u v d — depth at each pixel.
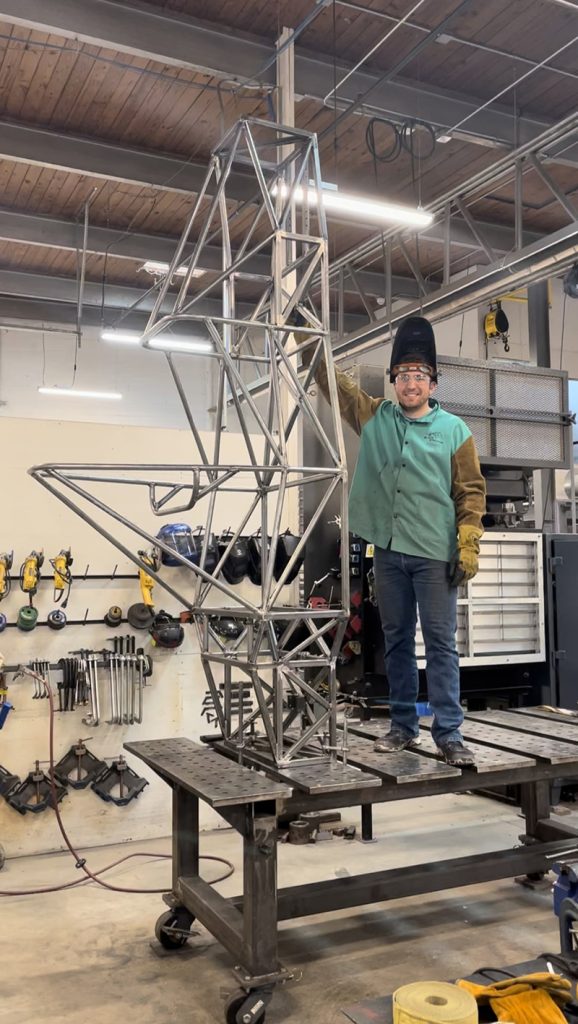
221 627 4.57
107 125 6.93
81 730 4.41
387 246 8.32
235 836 4.50
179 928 3.08
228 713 3.27
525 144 6.26
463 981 2.32
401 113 6.18
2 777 4.16
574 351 9.37
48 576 4.39
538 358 8.38
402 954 3.03
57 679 4.36
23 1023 2.54
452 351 9.77
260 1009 2.47
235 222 8.62
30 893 3.67
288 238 2.97
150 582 4.46
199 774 2.76
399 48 5.93
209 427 12.68
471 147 7.24
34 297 10.48
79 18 5.09
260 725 4.67
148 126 6.93
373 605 4.79
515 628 5.10
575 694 5.27
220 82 5.88
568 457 5.41
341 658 4.87
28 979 2.84
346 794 2.72
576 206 8.52
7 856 4.16
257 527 5.00
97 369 12.09
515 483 5.36
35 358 11.74
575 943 2.44
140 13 5.29
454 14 5.04
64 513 4.47
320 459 5.22
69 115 6.77
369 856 4.07
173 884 3.13
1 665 4.00
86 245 8.59
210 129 6.96
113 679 4.45
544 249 6.12
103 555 4.52
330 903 2.83
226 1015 2.49
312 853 4.11
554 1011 2.15
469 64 6.11
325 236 3.04
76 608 4.45
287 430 3.17
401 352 3.12
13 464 4.39
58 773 4.29
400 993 2.15
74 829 4.33
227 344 3.30
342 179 7.97
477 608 4.96
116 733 4.49
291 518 5.14
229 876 3.83
